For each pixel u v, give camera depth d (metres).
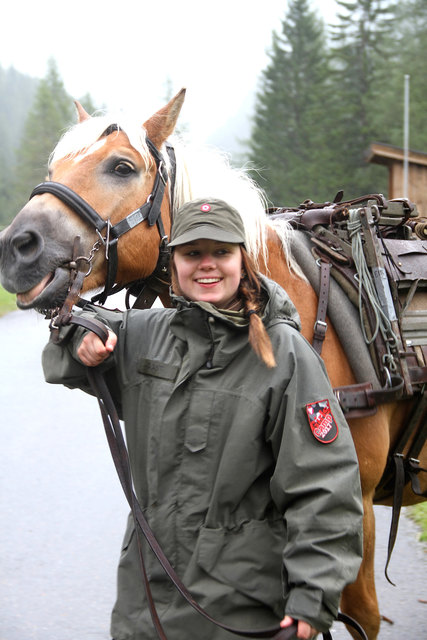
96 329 1.97
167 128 2.77
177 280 2.03
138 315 2.15
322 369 1.94
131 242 2.67
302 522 1.81
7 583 3.74
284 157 43.72
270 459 1.94
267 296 2.00
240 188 2.76
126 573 2.03
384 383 2.65
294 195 41.41
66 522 4.51
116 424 2.04
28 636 3.23
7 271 2.46
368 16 45.25
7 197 58.44
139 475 2.02
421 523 4.59
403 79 40.47
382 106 40.31
